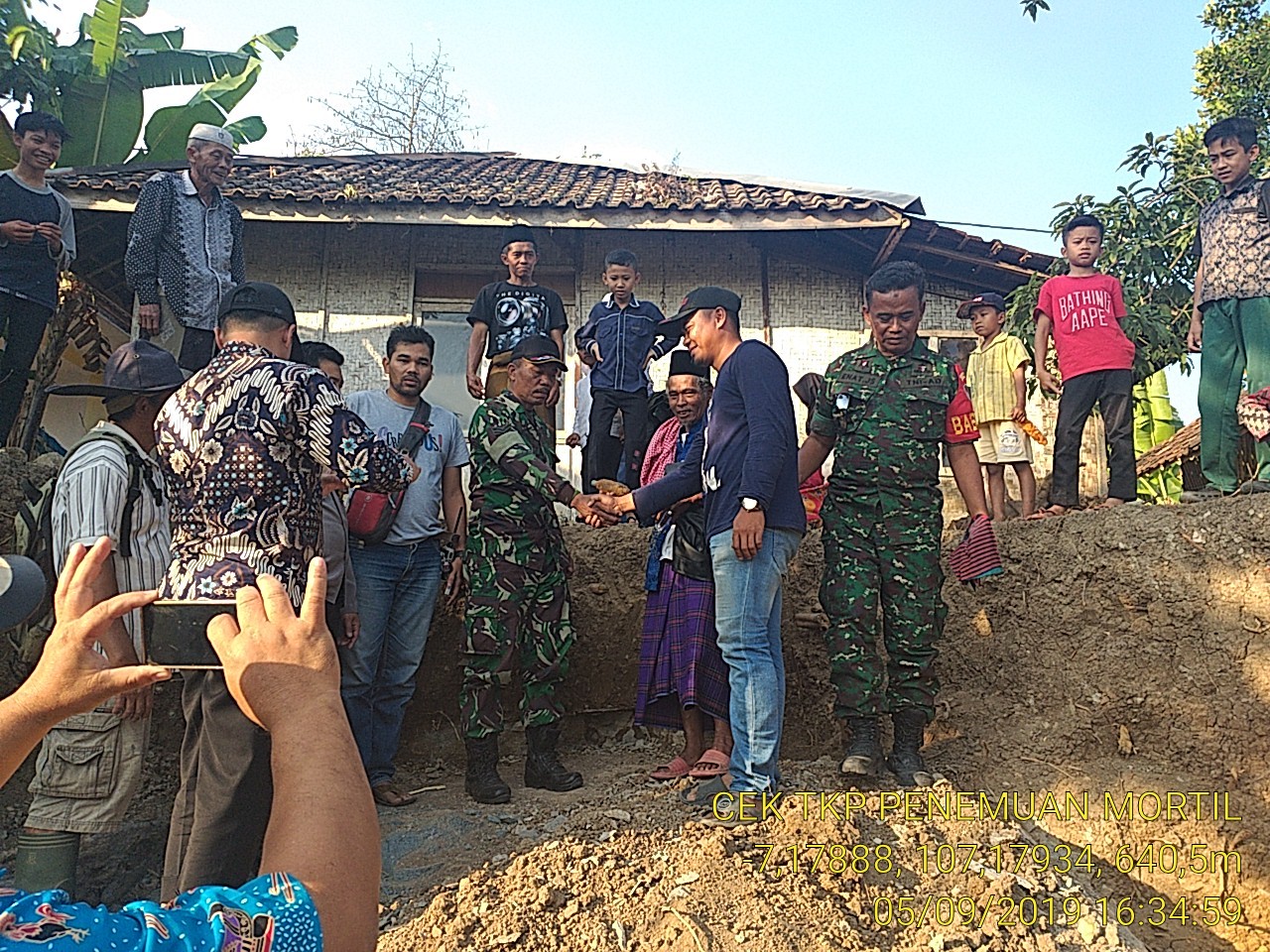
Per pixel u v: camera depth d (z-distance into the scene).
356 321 9.81
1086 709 4.93
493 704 4.43
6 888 1.05
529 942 3.34
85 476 3.43
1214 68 12.23
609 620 5.68
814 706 5.41
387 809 4.41
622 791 4.43
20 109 9.30
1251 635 4.76
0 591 1.20
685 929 3.33
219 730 2.97
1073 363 6.05
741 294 9.97
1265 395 5.30
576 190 9.95
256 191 8.78
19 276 5.65
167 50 10.94
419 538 4.52
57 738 3.56
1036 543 5.39
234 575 3.01
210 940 0.99
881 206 9.03
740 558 3.93
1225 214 5.65
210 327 5.90
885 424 4.46
